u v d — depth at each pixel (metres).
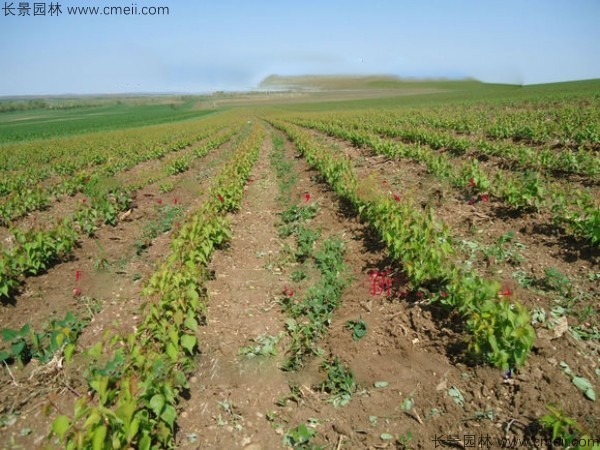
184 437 3.73
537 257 6.04
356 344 4.75
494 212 7.82
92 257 7.57
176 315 4.46
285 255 7.35
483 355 4.15
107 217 9.06
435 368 4.22
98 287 6.50
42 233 7.02
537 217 7.20
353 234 7.78
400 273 5.86
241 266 7.11
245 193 11.96
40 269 6.92
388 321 5.02
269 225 9.12
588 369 3.90
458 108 35.38
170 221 9.38
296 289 6.14
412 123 23.48
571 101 30.77
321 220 8.82
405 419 3.77
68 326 5.17
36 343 4.74
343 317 5.34
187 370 4.49
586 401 3.57
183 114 88.19
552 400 3.61
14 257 6.38
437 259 5.17
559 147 12.70
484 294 4.38
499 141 14.25
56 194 11.92
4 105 140.25
